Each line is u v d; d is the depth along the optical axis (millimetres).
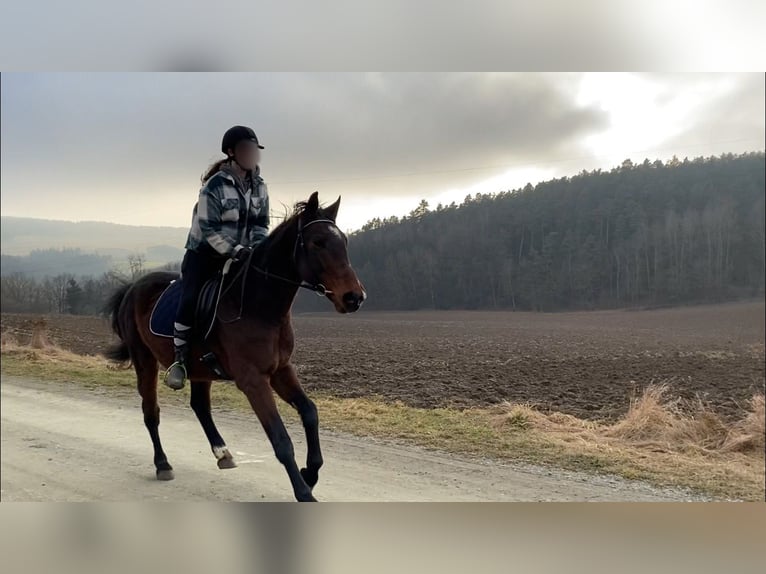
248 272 3660
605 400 9000
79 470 4953
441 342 15984
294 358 11734
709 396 9500
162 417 7195
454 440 6309
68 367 11539
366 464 5305
